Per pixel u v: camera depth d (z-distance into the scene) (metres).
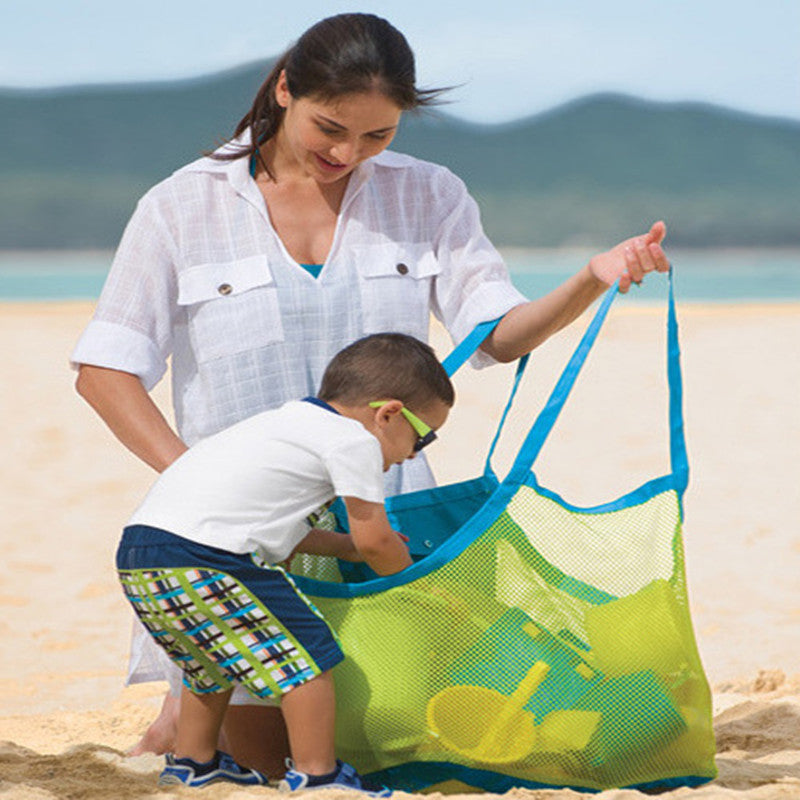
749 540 20.30
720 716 11.06
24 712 13.09
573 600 8.23
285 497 8.04
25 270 85.12
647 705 8.22
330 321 9.28
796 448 27.34
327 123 8.64
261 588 7.89
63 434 29.36
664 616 8.31
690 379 35.88
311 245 9.45
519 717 8.09
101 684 14.16
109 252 100.81
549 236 112.06
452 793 8.27
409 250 9.59
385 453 8.47
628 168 138.00
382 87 8.55
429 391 8.47
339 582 9.00
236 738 8.75
